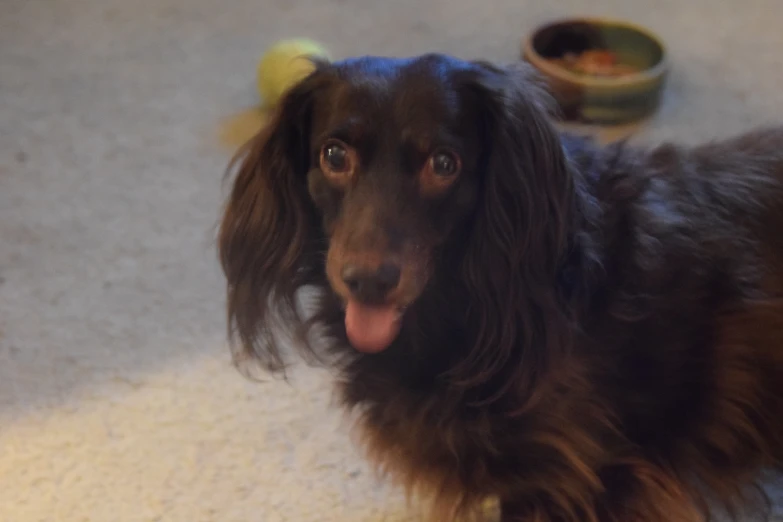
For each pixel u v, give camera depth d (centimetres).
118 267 210
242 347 158
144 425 174
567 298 123
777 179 138
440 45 292
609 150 136
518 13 312
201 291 204
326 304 135
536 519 138
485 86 115
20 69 282
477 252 120
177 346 191
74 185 235
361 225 110
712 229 132
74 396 180
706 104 263
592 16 304
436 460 138
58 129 256
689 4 318
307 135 126
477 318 124
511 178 117
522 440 129
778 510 158
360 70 116
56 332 194
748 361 136
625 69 272
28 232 220
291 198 130
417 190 113
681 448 139
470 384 126
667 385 132
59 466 166
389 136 111
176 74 280
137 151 248
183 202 229
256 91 272
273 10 314
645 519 137
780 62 283
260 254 133
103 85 275
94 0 321
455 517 145
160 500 161
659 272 127
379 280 107
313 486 164
